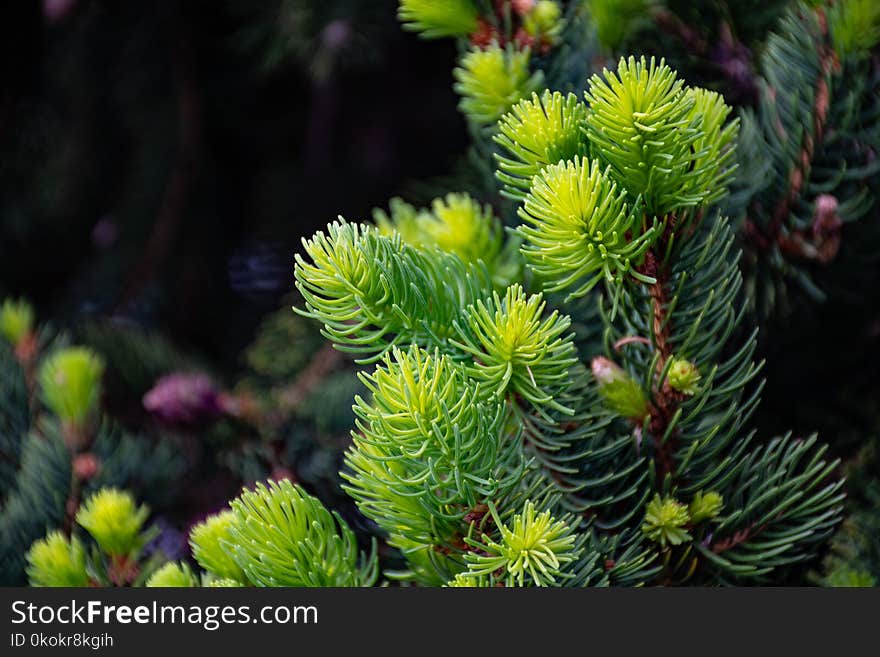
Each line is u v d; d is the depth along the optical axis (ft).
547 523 2.43
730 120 2.85
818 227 2.72
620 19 2.77
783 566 2.65
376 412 2.42
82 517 2.74
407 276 2.50
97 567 2.75
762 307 2.78
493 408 2.46
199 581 2.61
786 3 2.87
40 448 3.13
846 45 2.69
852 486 2.77
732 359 2.58
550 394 2.52
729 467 2.57
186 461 3.44
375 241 2.49
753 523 2.56
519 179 2.52
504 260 2.68
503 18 2.72
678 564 2.56
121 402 3.95
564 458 2.55
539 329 2.45
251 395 3.68
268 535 2.51
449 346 2.51
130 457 3.18
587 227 2.45
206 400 3.42
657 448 2.56
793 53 2.73
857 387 2.88
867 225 2.78
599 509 2.58
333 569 2.54
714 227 2.56
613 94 2.44
